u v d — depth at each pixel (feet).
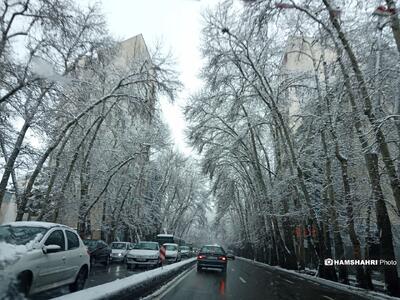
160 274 45.11
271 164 131.44
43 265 26.45
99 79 88.69
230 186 150.41
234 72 94.07
